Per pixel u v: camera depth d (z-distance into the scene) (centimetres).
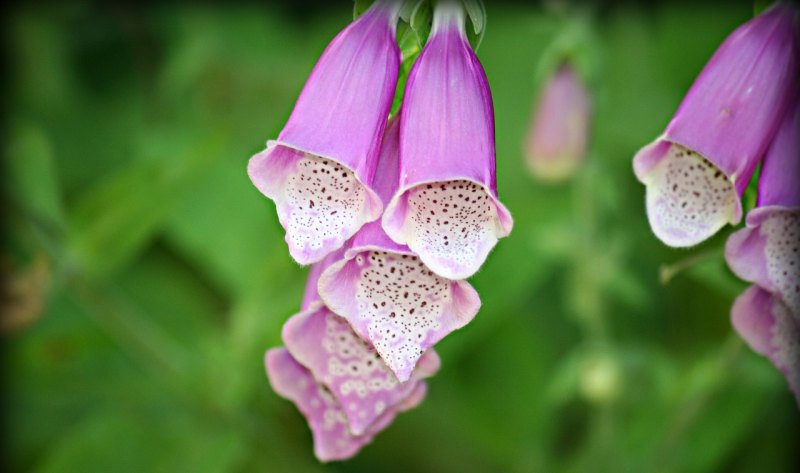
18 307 52
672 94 71
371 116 33
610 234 63
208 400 52
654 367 52
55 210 51
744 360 50
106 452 50
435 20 34
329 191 33
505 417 57
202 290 65
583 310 54
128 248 51
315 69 34
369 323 34
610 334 58
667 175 35
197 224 57
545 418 58
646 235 64
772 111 34
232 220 57
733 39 35
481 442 57
